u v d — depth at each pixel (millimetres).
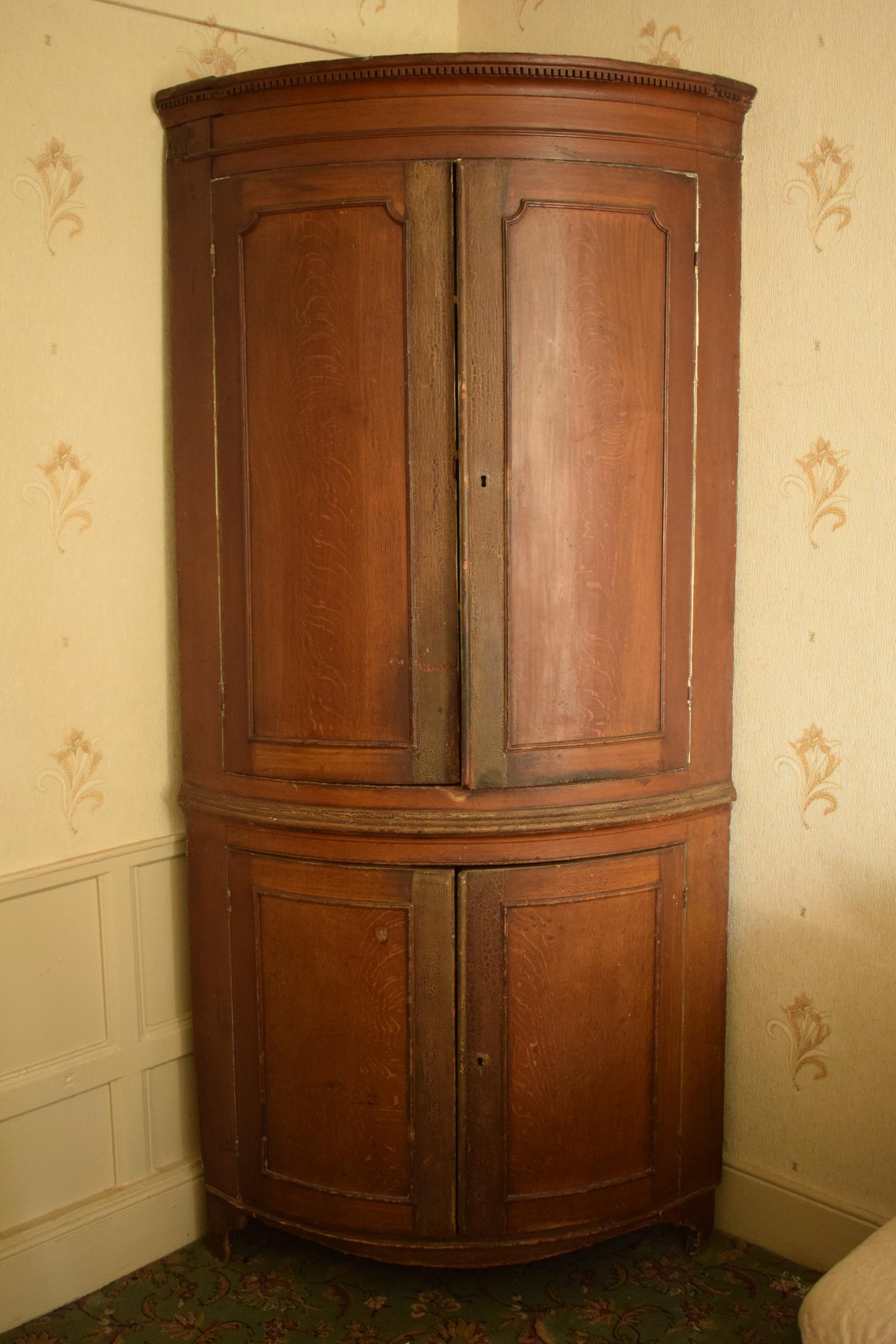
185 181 1913
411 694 1844
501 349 1774
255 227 1837
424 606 1828
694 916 2023
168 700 2135
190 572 1984
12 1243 1960
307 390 1832
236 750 1962
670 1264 2117
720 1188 2225
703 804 1979
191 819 2045
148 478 2062
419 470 1804
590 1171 1981
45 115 1861
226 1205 2119
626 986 1954
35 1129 2006
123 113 1946
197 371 1935
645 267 1839
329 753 1888
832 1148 2066
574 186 1777
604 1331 1927
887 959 1965
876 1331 1293
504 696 1834
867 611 1929
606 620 1873
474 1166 1928
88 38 1895
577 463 1825
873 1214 2014
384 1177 1952
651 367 1866
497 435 1788
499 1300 2016
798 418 1975
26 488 1904
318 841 1890
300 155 1794
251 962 1991
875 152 1834
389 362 1792
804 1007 2080
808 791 2039
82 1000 2051
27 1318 1977
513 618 1823
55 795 1993
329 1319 1966
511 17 2340
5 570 1894
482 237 1753
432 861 1853
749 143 1979
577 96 1763
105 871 2057
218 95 1841
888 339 1854
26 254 1865
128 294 1995
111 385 1993
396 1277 2088
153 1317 1982
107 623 2033
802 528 1993
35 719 1956
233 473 1909
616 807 1896
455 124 1744
